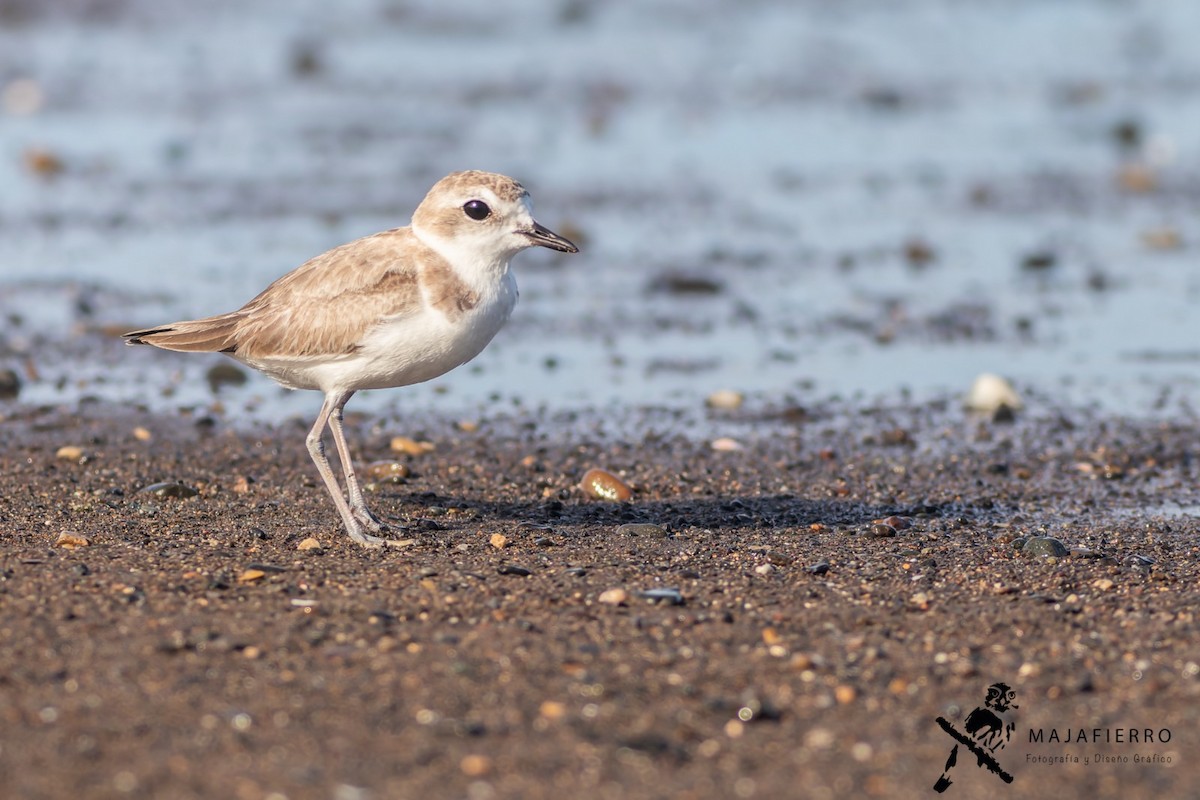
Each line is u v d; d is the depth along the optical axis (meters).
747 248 20.33
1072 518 11.68
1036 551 10.48
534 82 28.14
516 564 9.98
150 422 13.95
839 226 21.38
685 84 28.39
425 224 10.28
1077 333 17.25
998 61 30.58
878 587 9.65
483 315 10.30
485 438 13.75
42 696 7.62
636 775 7.00
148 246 19.48
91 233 19.98
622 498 12.08
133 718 7.41
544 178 22.94
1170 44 31.77
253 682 7.85
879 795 6.89
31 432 13.48
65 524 10.72
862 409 14.74
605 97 27.50
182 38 30.00
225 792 6.74
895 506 11.95
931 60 30.55
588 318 17.69
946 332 17.31
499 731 7.39
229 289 17.78
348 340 10.12
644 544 10.62
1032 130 26.41
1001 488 12.51
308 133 24.73
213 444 13.36
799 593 9.49
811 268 19.64
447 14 32.25
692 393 15.22
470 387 15.34
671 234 20.83
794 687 7.97
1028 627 8.88
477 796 6.78
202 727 7.34
